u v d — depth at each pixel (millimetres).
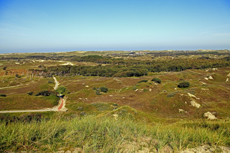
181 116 25469
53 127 4000
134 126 4836
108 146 3248
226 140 4117
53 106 31953
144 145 3607
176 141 3945
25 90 54562
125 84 56938
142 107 31234
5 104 28766
